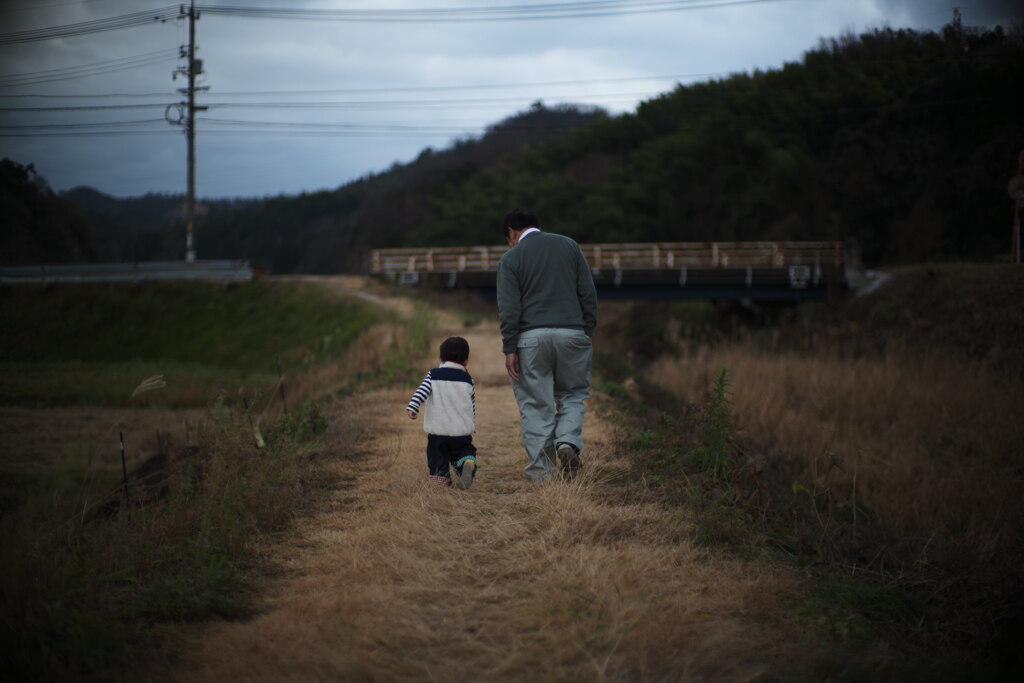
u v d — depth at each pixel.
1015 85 35.53
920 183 41.72
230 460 4.08
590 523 3.69
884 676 2.37
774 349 21.36
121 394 14.60
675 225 64.38
